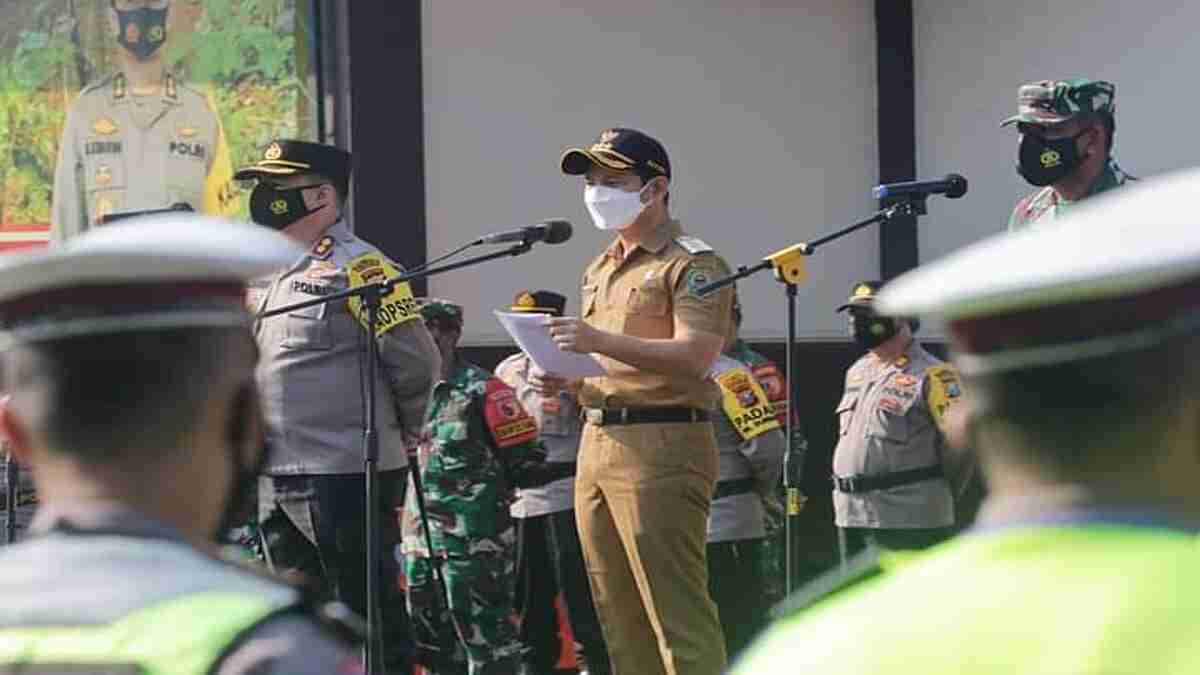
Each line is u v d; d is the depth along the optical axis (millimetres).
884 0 17234
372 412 9969
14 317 3270
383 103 16250
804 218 17359
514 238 10062
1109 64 16719
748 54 17266
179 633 3037
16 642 3072
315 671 3041
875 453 12867
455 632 12656
